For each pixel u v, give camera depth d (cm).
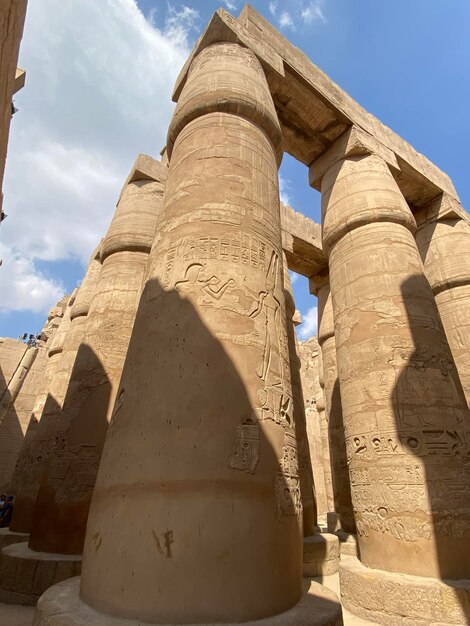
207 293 322
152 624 211
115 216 834
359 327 587
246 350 307
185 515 237
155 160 905
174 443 260
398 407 504
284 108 819
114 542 243
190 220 371
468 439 488
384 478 481
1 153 348
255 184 415
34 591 450
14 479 1098
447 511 439
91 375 629
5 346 2027
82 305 1040
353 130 808
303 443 780
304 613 240
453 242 921
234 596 223
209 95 487
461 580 409
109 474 275
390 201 673
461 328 827
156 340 311
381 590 424
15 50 268
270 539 252
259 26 762
